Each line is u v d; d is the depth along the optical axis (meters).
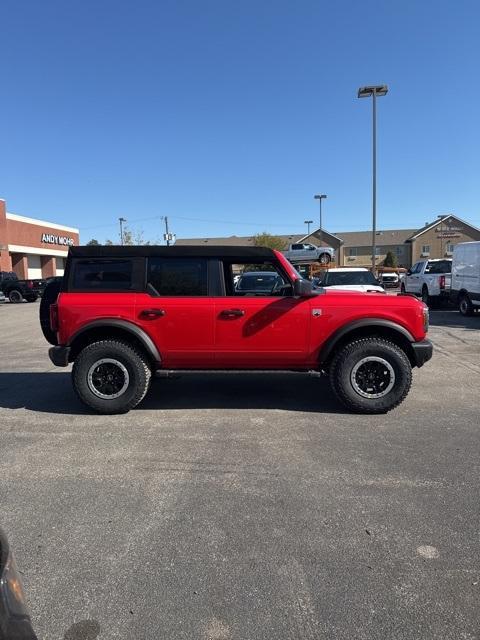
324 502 3.65
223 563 2.93
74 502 3.69
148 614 2.52
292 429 5.29
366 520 3.39
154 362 5.92
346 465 4.31
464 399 6.48
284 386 7.22
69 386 7.47
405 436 5.04
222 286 5.86
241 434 5.15
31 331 14.48
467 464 4.32
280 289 6.35
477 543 3.11
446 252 70.56
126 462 4.44
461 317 16.00
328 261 36.94
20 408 6.22
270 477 4.09
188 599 2.62
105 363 5.77
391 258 71.88
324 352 5.79
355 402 5.74
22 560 2.97
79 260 5.91
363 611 2.53
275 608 2.55
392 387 5.72
